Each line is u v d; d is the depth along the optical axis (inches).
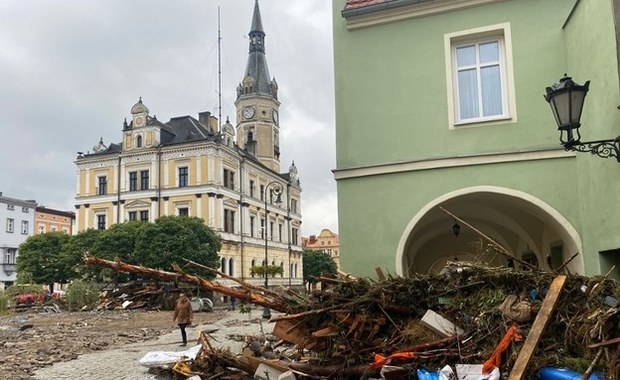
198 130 2361.0
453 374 225.5
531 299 250.4
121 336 741.3
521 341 227.0
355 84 438.0
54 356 533.6
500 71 415.2
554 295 233.1
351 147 431.5
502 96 412.8
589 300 231.1
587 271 364.8
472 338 248.7
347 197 428.1
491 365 221.3
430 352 246.1
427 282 280.7
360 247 418.0
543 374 212.7
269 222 2790.4
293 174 3243.1
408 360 245.8
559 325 231.0
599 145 297.7
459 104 421.1
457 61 427.2
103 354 557.3
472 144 405.4
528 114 396.5
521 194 389.1
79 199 2402.8
